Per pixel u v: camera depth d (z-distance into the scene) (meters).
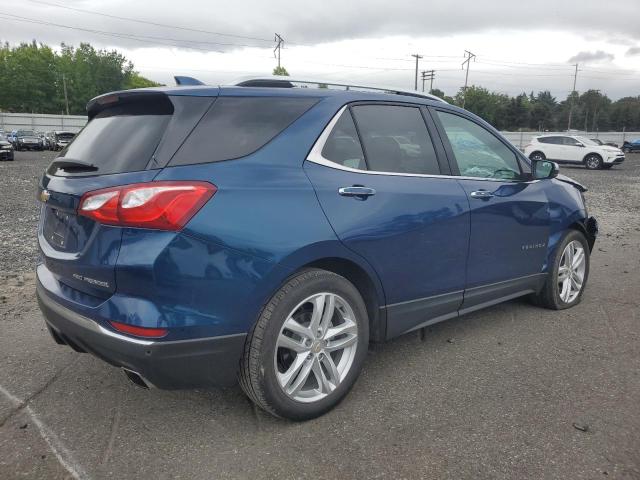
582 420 3.03
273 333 2.76
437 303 3.71
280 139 2.95
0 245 7.60
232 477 2.53
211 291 2.56
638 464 2.63
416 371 3.67
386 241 3.24
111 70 86.12
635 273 6.48
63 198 2.77
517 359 3.87
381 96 3.55
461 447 2.76
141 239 2.46
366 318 3.21
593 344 4.16
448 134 3.91
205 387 2.70
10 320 4.63
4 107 73.44
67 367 3.71
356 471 2.57
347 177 3.14
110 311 2.52
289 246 2.77
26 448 2.75
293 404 2.90
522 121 113.31
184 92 2.81
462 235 3.76
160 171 2.55
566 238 4.85
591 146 28.20
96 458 2.67
